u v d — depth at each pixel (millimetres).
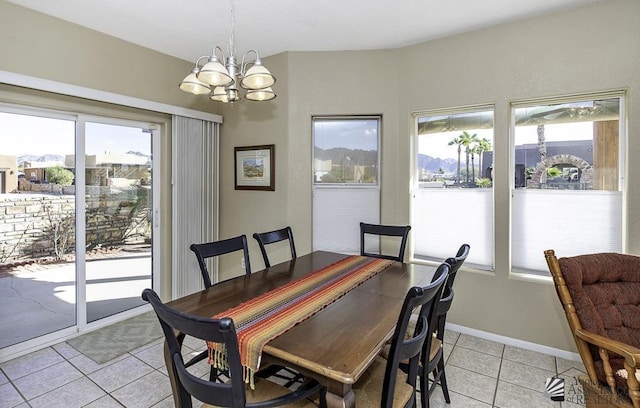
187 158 3459
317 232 3469
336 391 1126
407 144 3195
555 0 2381
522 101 2686
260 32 2896
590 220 2508
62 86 2521
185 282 3475
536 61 2602
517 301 2695
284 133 3412
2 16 2305
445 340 2807
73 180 2838
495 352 2607
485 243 2904
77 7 2436
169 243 3482
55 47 2557
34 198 2637
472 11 2537
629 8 2291
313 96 3348
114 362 2424
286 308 1598
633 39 2287
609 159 2453
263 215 3584
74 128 2828
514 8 2490
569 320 1778
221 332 972
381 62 3250
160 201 3434
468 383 2195
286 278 2092
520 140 2756
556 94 2537
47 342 2652
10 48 2340
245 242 2355
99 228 3010
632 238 2320
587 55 2426
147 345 2676
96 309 3002
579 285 1791
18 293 2576
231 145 3771
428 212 3176
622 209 2398
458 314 2955
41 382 2176
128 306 3236
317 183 3467
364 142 3414
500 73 2738
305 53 3334
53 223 2740
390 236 3037
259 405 1160
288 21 2699
